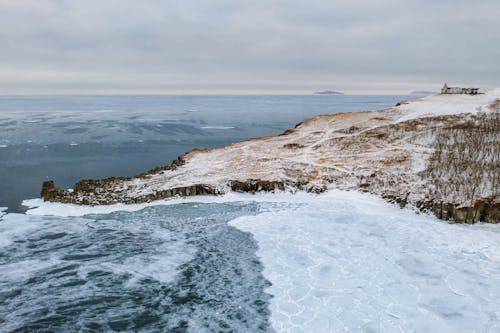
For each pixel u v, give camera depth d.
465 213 25.30
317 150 42.59
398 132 45.69
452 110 52.31
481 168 31.03
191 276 18.91
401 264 19.41
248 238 23.16
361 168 35.00
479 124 44.03
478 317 15.05
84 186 35.12
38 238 23.91
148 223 26.41
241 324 15.09
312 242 22.31
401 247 21.36
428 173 31.72
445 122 46.88
